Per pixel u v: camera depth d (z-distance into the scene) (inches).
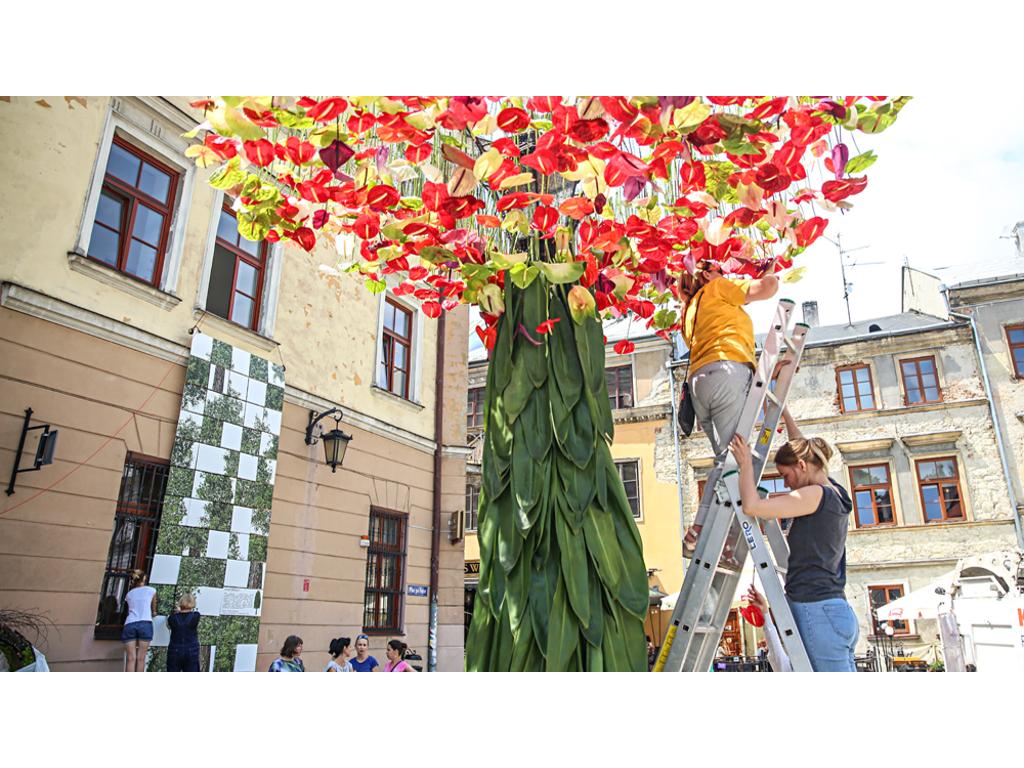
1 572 238.1
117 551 280.7
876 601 841.5
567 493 92.3
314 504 382.6
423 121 82.2
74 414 268.8
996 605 441.4
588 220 93.9
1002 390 874.8
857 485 900.0
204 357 322.7
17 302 255.0
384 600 429.1
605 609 88.0
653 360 945.5
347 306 430.6
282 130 92.6
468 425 994.1
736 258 104.4
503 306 104.6
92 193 284.5
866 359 935.7
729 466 90.3
